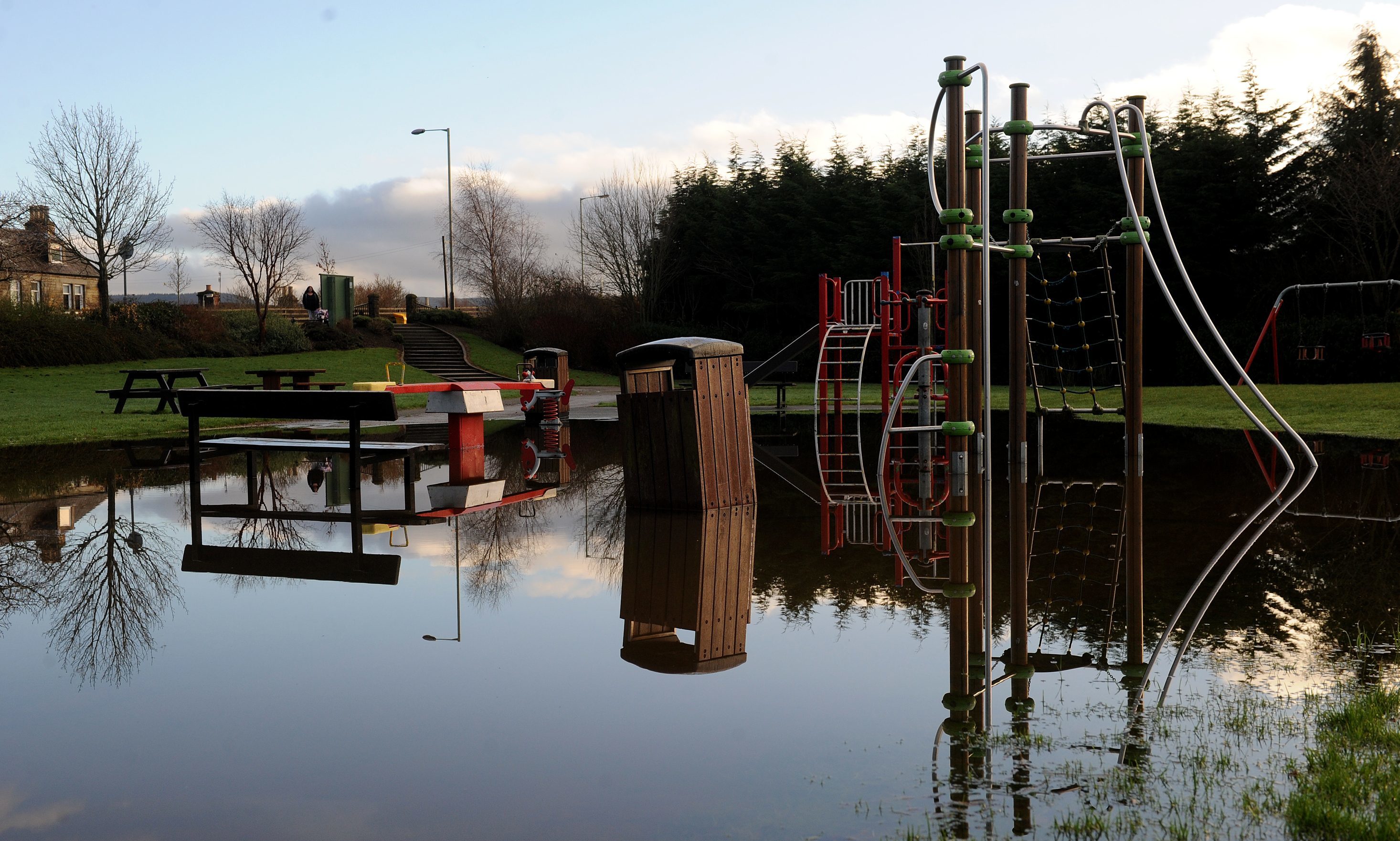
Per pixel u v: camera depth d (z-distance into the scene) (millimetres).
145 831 2531
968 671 3723
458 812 2615
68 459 11914
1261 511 7250
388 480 9812
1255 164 29328
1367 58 29688
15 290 40438
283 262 38688
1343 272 28562
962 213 7875
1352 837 2314
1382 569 5301
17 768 2951
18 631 4469
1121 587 5000
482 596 5035
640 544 6359
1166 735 3008
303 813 2625
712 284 40844
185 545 6453
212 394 8922
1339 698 3277
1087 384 29812
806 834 2443
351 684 3680
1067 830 2418
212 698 3547
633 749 3027
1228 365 27828
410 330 41750
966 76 7746
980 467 9750
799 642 4156
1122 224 9547
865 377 32812
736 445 7902
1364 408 15984
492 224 50312
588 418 18797
